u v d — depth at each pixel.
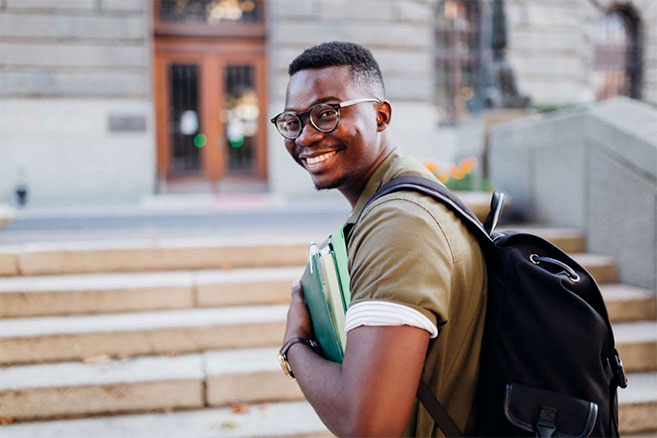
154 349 3.23
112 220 5.56
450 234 1.07
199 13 10.08
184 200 9.09
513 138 5.43
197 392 2.91
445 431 1.11
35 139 9.16
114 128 9.38
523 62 11.06
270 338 3.35
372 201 1.15
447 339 1.09
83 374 2.94
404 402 0.93
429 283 0.97
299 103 1.21
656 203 3.66
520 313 1.09
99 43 9.24
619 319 3.62
